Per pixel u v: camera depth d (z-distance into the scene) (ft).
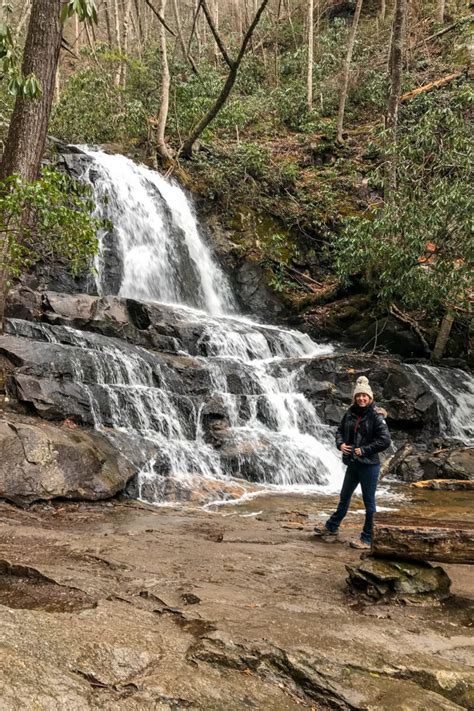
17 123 31.07
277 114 83.56
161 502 26.61
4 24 21.22
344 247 52.95
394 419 41.57
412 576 14.51
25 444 24.14
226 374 38.42
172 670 9.43
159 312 42.96
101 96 65.98
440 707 9.11
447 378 47.19
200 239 60.70
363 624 12.36
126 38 80.38
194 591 14.07
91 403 29.96
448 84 75.00
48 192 27.84
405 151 48.98
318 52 94.99
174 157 66.49
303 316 56.75
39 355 30.40
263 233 62.95
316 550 19.08
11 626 9.85
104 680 8.80
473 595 14.83
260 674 9.92
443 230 44.93
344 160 72.38
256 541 20.02
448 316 50.37
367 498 19.74
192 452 31.19
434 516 25.89
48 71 31.37
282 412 38.29
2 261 30.22
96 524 21.40
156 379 34.76
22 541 18.03
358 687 9.57
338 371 43.50
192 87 71.20
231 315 58.65
